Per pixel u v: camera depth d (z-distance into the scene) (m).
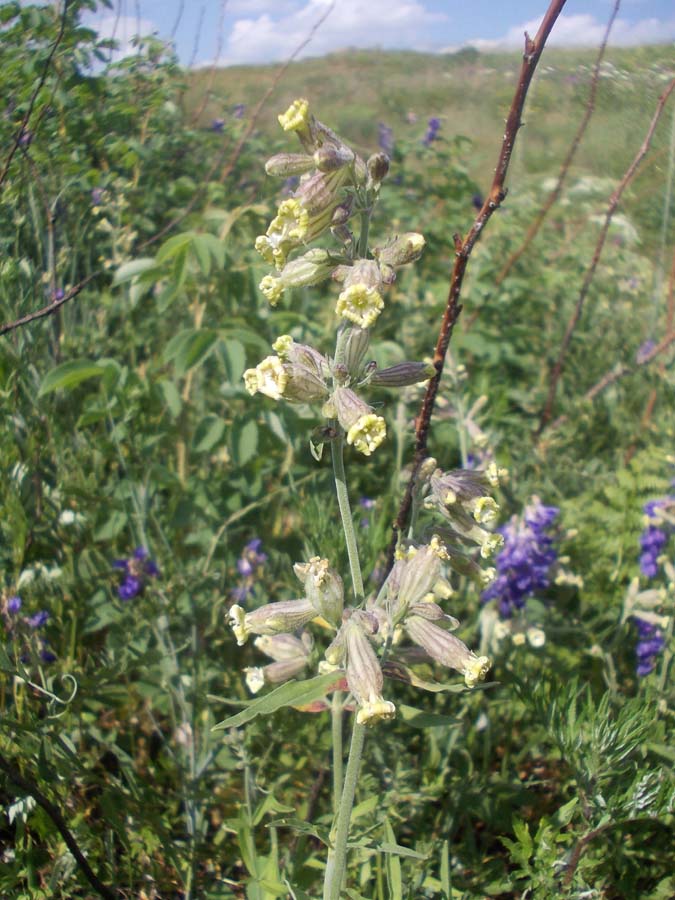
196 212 0.62
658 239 0.71
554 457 0.48
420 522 0.29
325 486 0.44
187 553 0.42
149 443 0.40
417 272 0.67
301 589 0.32
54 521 0.37
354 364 0.21
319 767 0.31
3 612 0.31
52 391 0.40
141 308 0.55
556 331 0.65
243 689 0.32
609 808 0.25
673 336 0.54
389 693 0.31
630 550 0.40
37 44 0.44
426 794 0.29
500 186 0.26
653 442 0.52
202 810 0.30
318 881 0.27
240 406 0.47
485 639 0.34
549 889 0.25
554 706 0.26
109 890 0.27
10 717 0.28
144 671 0.33
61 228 0.44
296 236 0.20
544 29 0.24
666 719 0.30
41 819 0.27
